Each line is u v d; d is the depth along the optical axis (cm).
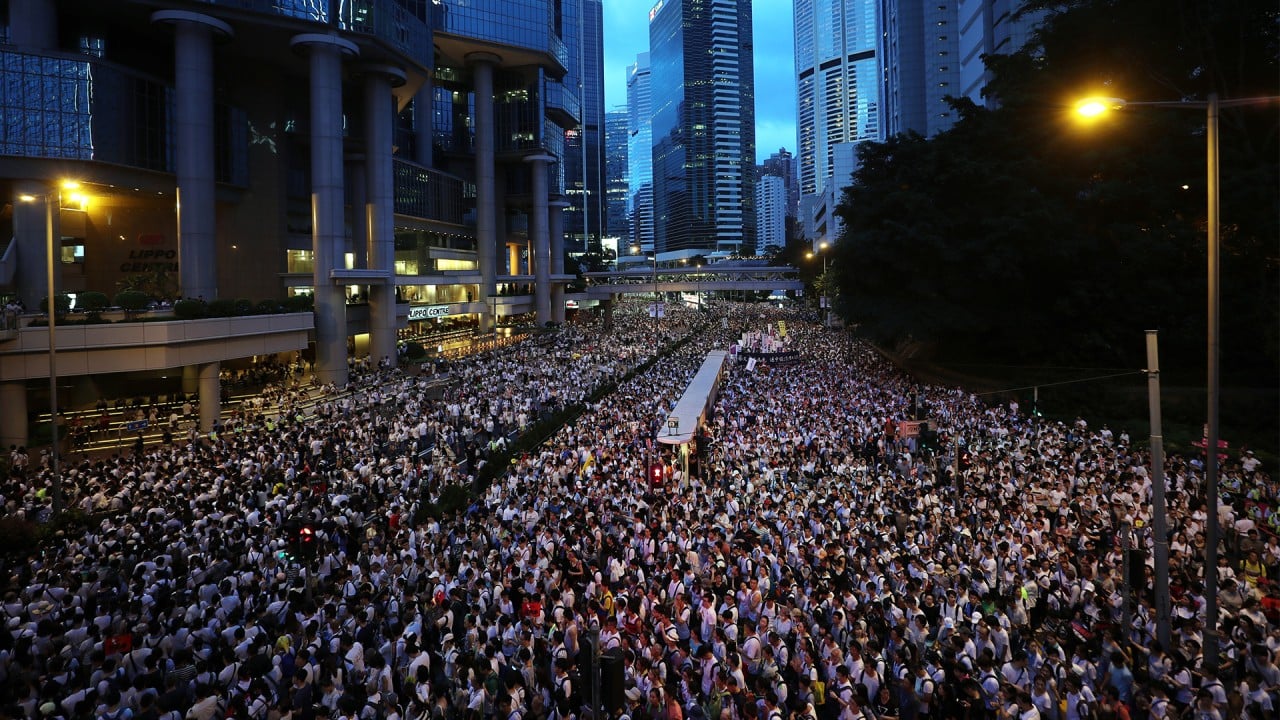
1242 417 3697
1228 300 4012
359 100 7656
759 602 1454
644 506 2045
